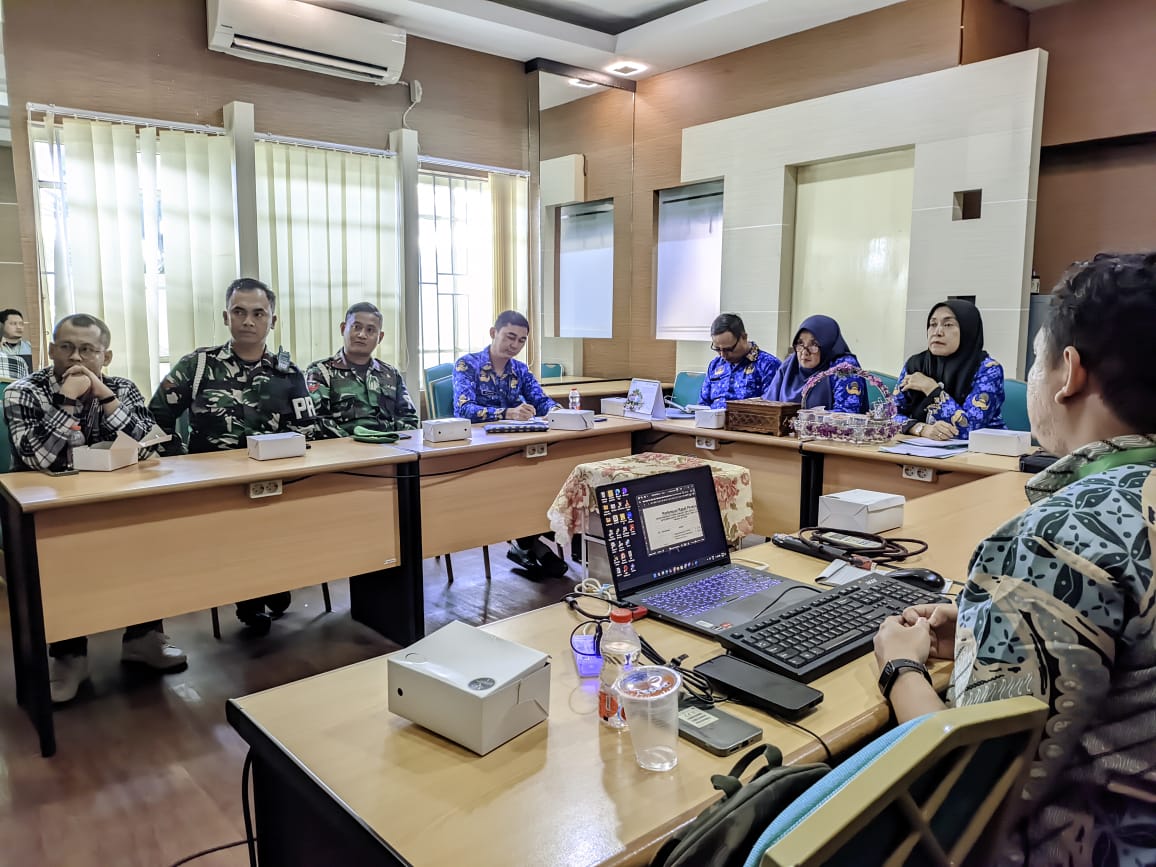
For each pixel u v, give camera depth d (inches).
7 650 113.9
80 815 74.3
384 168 167.6
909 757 22.2
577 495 101.8
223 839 70.8
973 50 142.5
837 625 48.1
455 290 182.2
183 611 93.1
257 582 99.1
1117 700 29.7
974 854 26.5
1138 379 31.6
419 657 39.7
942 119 144.1
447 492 118.1
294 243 156.5
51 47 127.7
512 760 35.9
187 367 114.1
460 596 135.5
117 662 109.3
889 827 22.8
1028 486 36.4
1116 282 32.1
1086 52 143.1
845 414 120.1
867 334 163.6
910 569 58.2
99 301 134.7
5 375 125.3
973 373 127.0
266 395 118.0
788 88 168.9
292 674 105.3
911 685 39.0
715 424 134.0
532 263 194.1
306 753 36.7
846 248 165.2
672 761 35.4
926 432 122.1
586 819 31.3
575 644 46.7
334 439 122.8
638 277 210.7
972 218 145.9
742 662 44.1
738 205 179.8
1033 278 143.9
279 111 153.1
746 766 34.5
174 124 139.8
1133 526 29.2
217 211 145.6
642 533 57.6
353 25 151.3
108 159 134.1
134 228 137.3
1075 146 148.7
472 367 145.7
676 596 55.2
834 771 23.5
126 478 91.4
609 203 204.2
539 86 188.4
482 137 182.5
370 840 30.4
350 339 131.6
